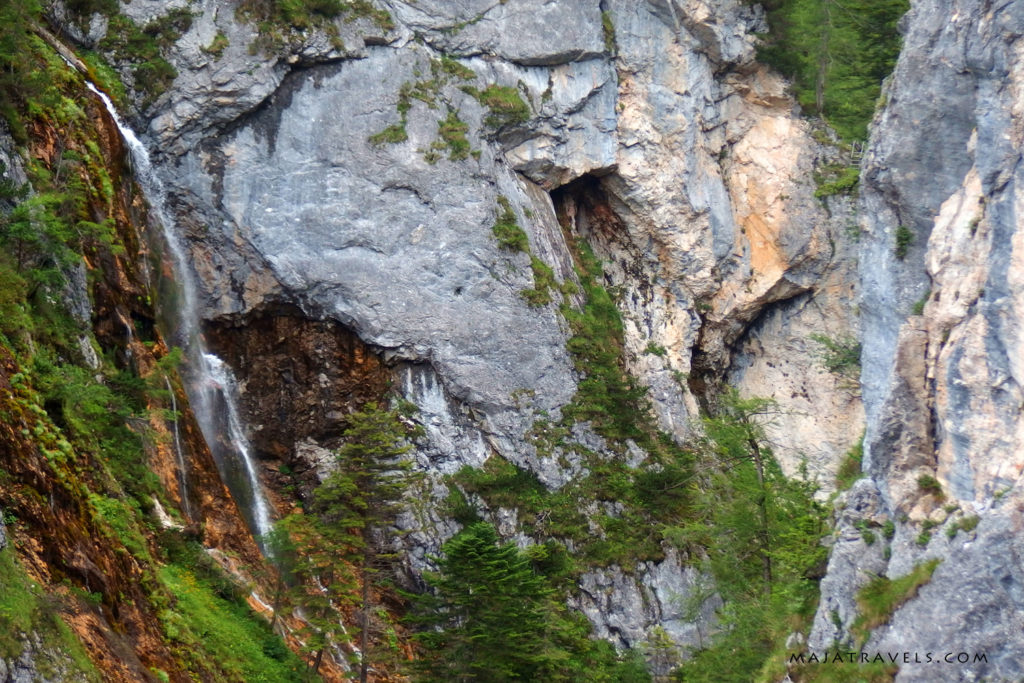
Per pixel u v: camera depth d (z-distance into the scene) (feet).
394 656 175.32
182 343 205.57
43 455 130.93
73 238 168.55
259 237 213.25
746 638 154.20
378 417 177.47
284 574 172.24
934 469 129.29
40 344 150.82
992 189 129.39
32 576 117.70
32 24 193.67
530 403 214.90
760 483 171.83
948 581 119.44
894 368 133.39
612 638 201.77
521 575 171.94
